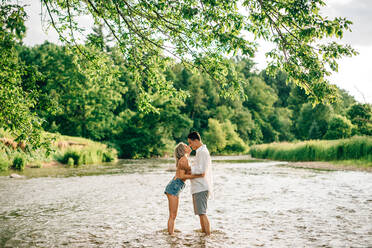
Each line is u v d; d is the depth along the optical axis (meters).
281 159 31.11
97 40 7.72
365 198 8.48
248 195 9.40
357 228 5.45
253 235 5.14
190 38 6.80
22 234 5.29
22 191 10.38
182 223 6.07
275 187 11.14
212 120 61.91
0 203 8.22
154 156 49.38
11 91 6.82
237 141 63.66
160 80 7.92
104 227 5.75
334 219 6.14
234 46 5.90
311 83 5.87
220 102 75.50
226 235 5.18
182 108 72.25
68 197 9.18
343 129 43.69
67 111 44.69
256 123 80.69
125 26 7.21
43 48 56.69
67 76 42.44
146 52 7.92
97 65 8.09
